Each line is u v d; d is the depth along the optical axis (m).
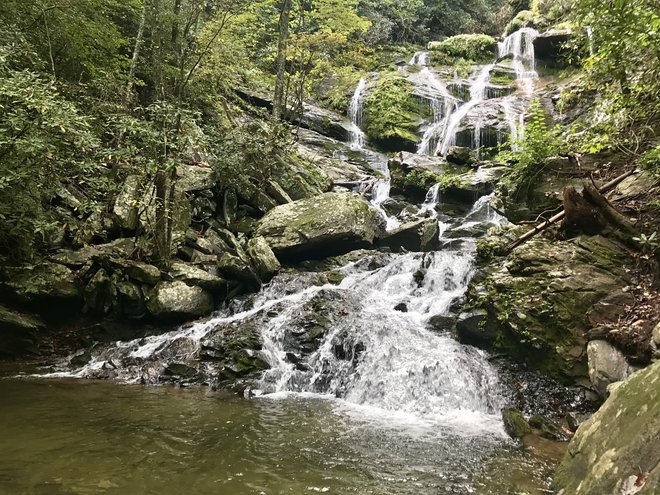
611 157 7.88
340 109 19.61
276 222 10.26
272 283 9.02
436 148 16.55
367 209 10.81
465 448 4.51
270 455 4.18
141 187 8.92
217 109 14.25
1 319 7.00
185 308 7.99
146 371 6.62
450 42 24.11
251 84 17.19
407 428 5.06
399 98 18.44
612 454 3.12
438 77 20.89
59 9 9.24
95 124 8.78
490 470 4.02
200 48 12.20
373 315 7.63
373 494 3.54
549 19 22.00
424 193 13.56
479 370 6.17
